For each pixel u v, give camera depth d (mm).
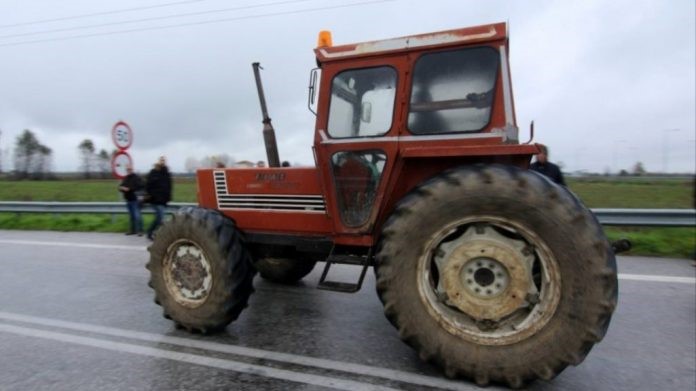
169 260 3396
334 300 4145
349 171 3145
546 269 2332
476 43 2732
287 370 2734
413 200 2551
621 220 6250
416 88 2885
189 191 20531
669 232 6496
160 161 7953
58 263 5918
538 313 2357
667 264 5266
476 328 2479
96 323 3605
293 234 3486
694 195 6043
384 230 2600
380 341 3174
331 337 3256
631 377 2629
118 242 7590
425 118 2865
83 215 10383
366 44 2990
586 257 2221
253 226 3629
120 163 9203
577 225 2250
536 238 2332
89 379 2648
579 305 2234
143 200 7934
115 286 4738
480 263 2482
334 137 3137
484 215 2420
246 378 2637
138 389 2521
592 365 2785
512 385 2385
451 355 2451
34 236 8320
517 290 2402
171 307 3328
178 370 2754
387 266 2555
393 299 2543
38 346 3145
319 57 3133
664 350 2996
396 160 2928
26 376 2695
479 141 2730
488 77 2729
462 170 2512
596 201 16047
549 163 5492
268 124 3672
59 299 4277
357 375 2656
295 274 4566
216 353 2994
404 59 2898
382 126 2982
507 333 2400
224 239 3180
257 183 3592
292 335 3299
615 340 3168
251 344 3139
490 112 2723
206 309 3186
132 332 3398
